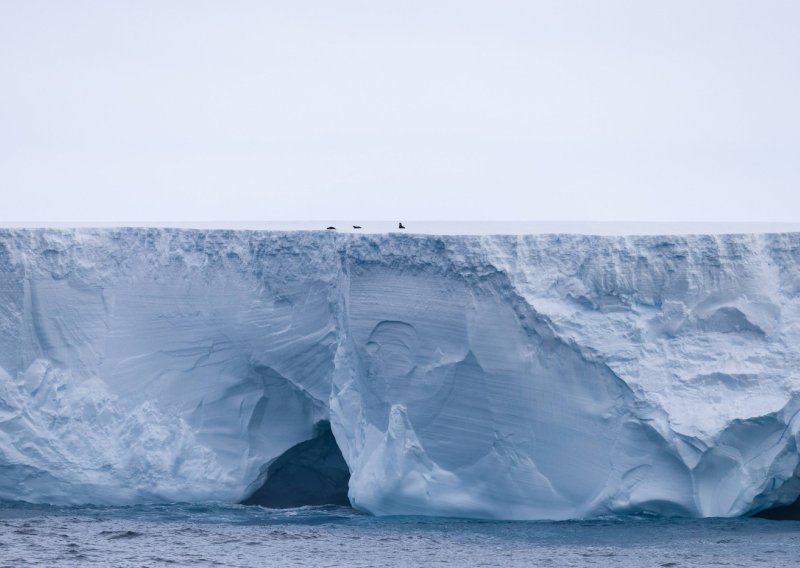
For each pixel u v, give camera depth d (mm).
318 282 85625
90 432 84875
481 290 79125
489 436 78812
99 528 76875
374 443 81438
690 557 67688
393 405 80500
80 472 83750
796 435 73812
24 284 85688
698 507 76188
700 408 75250
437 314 80000
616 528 75750
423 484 79938
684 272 78125
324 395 85312
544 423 77875
